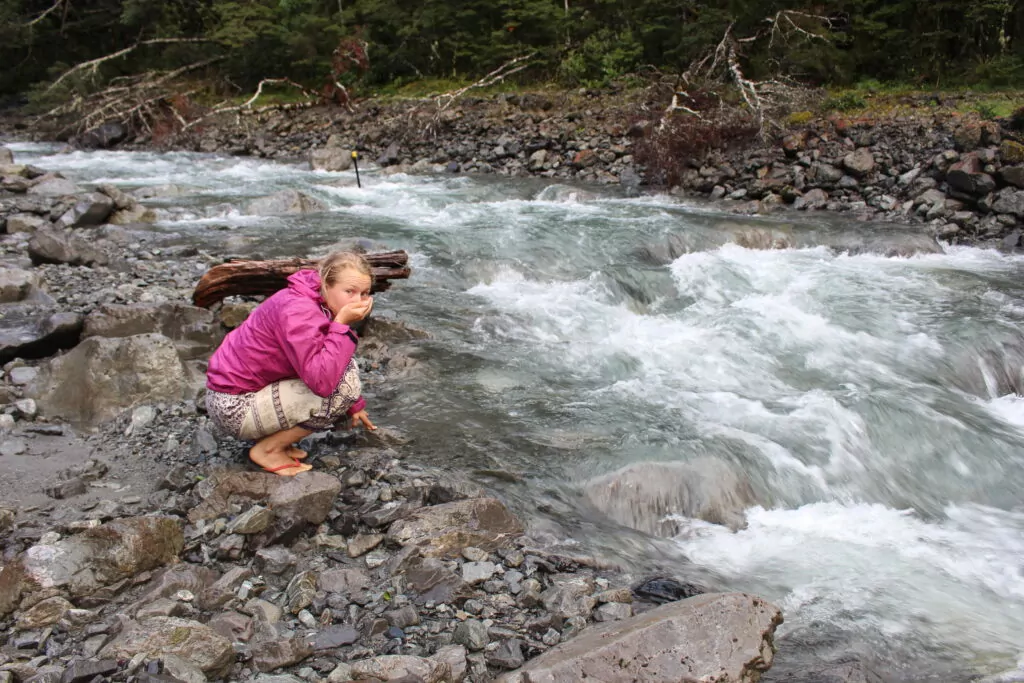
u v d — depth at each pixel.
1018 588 3.93
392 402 5.32
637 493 4.35
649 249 9.11
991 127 11.23
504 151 15.60
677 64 17.45
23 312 6.02
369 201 11.92
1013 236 10.06
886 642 3.39
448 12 20.77
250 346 3.81
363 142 17.58
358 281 3.81
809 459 4.95
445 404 5.32
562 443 4.84
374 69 21.59
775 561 4.03
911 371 6.45
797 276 8.46
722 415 5.39
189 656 2.87
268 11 22.42
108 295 6.53
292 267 5.81
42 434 4.68
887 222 10.82
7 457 4.37
